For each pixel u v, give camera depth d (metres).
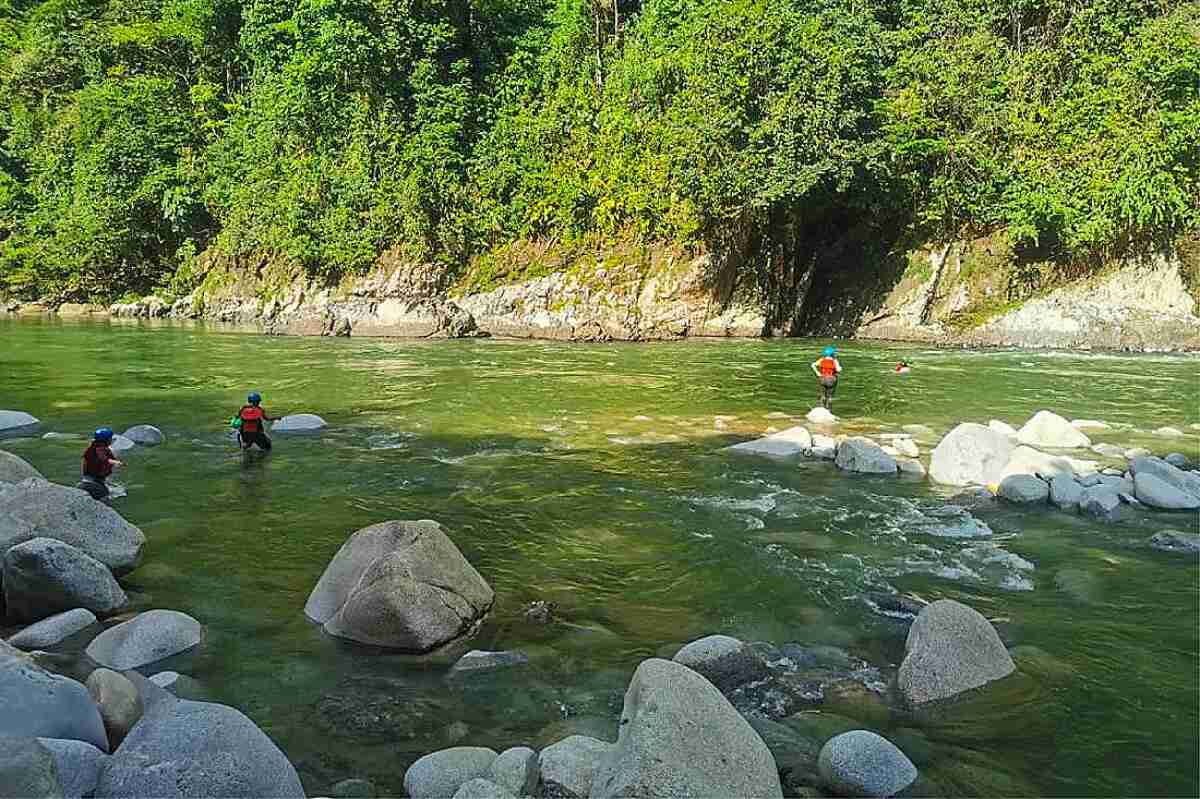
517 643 5.68
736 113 34.22
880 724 4.61
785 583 6.86
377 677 5.14
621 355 27.48
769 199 33.12
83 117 54.53
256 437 11.81
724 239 36.03
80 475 10.27
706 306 36.50
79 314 48.03
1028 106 36.00
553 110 41.38
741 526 8.45
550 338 35.50
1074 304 32.47
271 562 7.30
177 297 46.97
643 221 36.94
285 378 20.55
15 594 5.94
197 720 3.77
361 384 19.55
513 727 4.57
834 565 7.29
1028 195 33.72
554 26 48.50
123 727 4.26
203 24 54.59
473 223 39.91
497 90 45.03
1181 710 4.77
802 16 36.44
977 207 34.50
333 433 13.45
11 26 68.81
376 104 43.75
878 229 38.00
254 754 3.68
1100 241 33.00
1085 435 13.05
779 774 4.08
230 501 9.27
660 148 37.12
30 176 58.56
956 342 33.88
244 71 55.22
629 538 8.07
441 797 3.80
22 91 63.59
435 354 27.31
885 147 34.03
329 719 4.63
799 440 12.27
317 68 44.91
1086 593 6.60
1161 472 9.73
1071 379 21.28
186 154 50.84
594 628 5.97
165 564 7.20
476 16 47.19
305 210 41.97
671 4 45.16
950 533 8.20
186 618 5.69
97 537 6.89
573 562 7.40
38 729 3.90
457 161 41.38
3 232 56.34
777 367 23.94
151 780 3.48
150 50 56.41
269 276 42.94
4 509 6.72
